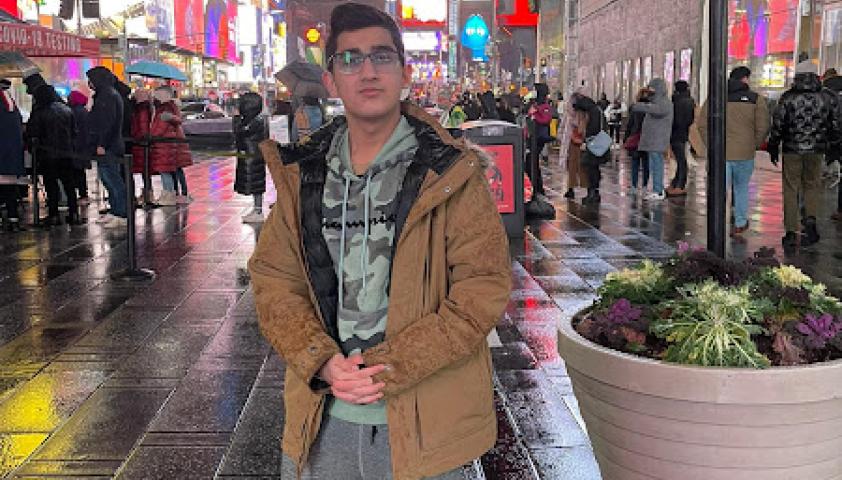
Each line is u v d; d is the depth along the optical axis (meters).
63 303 7.43
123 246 10.36
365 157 2.26
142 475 4.03
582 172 15.39
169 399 5.04
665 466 2.67
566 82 40.28
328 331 2.28
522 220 9.89
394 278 2.18
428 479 2.21
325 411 2.30
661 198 14.80
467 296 2.15
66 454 4.26
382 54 2.17
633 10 33.84
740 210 10.71
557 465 4.14
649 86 14.55
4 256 9.71
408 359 2.09
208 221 12.50
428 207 2.13
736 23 23.30
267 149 2.31
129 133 13.59
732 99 10.45
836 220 11.93
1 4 34.00
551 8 47.31
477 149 2.25
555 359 5.76
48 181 12.00
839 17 17.70
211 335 6.39
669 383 2.55
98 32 54.50
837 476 2.66
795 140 9.54
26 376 5.47
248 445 4.36
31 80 11.69
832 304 3.00
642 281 3.25
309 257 2.26
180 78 17.45
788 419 2.51
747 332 2.67
